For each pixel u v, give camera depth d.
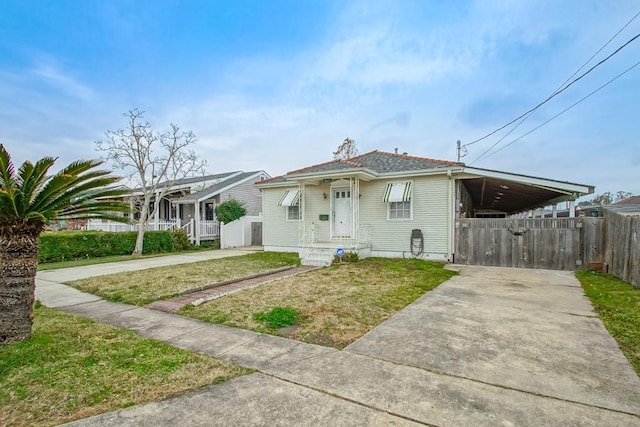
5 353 3.84
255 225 22.19
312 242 14.08
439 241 12.37
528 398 2.91
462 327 4.90
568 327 4.86
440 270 10.15
